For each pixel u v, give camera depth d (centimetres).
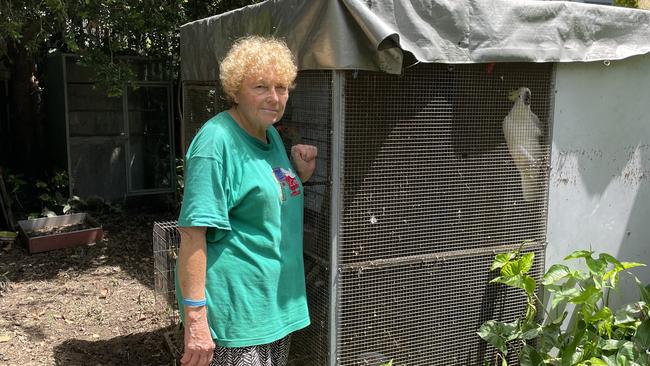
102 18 577
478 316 312
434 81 285
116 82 613
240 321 227
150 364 375
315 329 291
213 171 216
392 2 259
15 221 682
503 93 302
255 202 225
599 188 335
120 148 745
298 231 246
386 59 260
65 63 698
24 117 771
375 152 276
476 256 307
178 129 777
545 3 294
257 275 228
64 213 689
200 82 433
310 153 261
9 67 782
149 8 613
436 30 269
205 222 213
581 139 325
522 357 297
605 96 329
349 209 273
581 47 308
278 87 230
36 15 582
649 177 350
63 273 543
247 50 229
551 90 313
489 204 307
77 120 714
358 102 269
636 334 298
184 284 219
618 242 346
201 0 671
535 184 317
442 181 293
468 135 297
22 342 399
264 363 238
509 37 286
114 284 519
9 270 546
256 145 234
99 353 388
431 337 302
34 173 779
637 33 326
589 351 291
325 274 278
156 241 376
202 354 220
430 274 296
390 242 285
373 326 286
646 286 350
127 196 754
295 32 279
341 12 253
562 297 296
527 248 319
